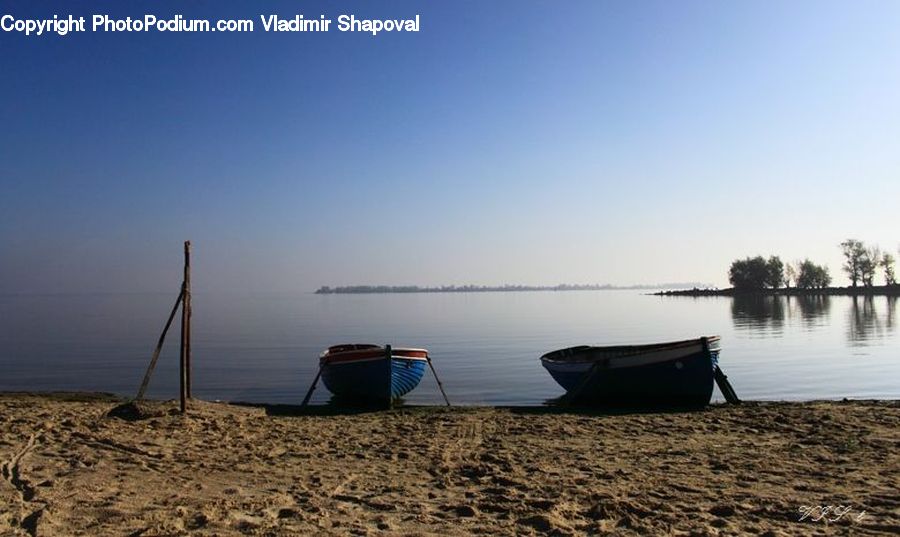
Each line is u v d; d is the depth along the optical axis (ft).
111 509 24.41
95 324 224.74
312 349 132.67
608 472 32.55
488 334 176.35
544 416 53.47
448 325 222.69
